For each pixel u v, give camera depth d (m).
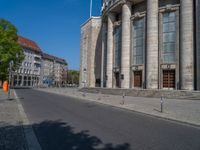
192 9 28.62
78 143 6.68
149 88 31.28
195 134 8.35
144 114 13.87
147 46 32.19
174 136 7.91
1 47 46.41
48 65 115.25
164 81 31.52
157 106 17.58
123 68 36.00
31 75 98.06
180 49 29.61
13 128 8.51
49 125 9.41
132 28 36.31
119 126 9.51
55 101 21.77
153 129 9.09
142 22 34.69
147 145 6.61
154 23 31.80
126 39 36.09
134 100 23.12
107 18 44.75
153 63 31.53
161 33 31.97
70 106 17.33
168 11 31.52
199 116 12.57
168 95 25.22
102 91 36.75
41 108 15.42
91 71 56.25
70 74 140.50
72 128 8.85
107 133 8.09
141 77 34.41
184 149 6.29
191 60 28.25
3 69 46.66
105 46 46.34
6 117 10.88
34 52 100.25
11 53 47.50
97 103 20.67
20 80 90.44
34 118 11.18
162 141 7.13
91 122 10.30
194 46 28.25
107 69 40.94
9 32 47.72
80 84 61.91
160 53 31.80
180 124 10.63
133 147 6.37
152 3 32.00
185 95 23.72
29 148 6.00
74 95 31.88
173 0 31.91
